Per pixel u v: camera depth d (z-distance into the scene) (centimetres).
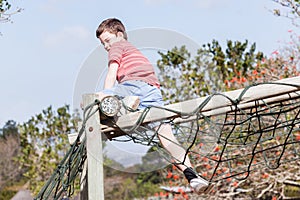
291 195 1390
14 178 2250
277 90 418
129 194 2128
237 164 1095
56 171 461
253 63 1384
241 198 1223
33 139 1711
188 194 1205
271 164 1066
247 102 429
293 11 987
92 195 438
